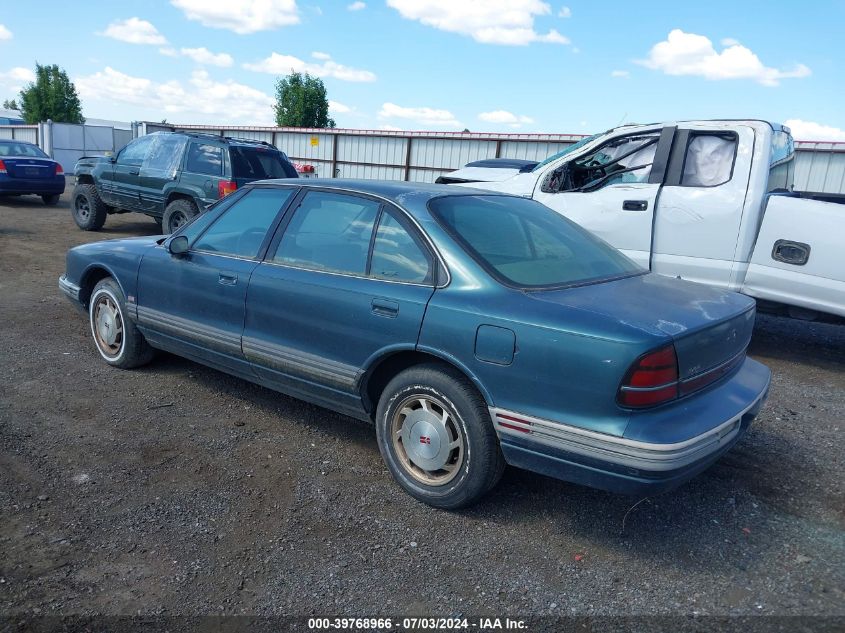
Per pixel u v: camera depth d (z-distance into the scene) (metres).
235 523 3.20
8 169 15.14
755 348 6.79
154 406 4.53
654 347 2.76
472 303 3.16
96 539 3.02
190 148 10.64
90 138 33.31
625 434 2.75
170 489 3.48
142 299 4.78
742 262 5.90
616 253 4.12
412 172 24.61
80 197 12.64
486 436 3.17
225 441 4.07
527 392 2.98
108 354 5.23
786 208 5.69
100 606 2.60
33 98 42.44
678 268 6.20
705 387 3.10
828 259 5.54
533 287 3.22
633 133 6.50
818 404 5.14
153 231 13.23
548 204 6.84
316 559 2.96
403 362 3.55
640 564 3.00
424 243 3.43
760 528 3.33
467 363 3.13
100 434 4.06
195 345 4.45
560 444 2.91
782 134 6.38
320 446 4.06
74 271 5.42
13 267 8.92
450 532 3.20
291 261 3.94
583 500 3.54
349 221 3.78
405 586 2.80
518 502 3.50
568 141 20.66
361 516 3.31
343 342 3.59
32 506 3.25
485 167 8.64
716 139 6.09
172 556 2.93
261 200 4.30
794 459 4.12
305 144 27.69
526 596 2.76
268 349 3.94
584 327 2.87
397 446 3.52
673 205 6.14
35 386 4.75
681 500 3.58
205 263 4.32
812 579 2.93
